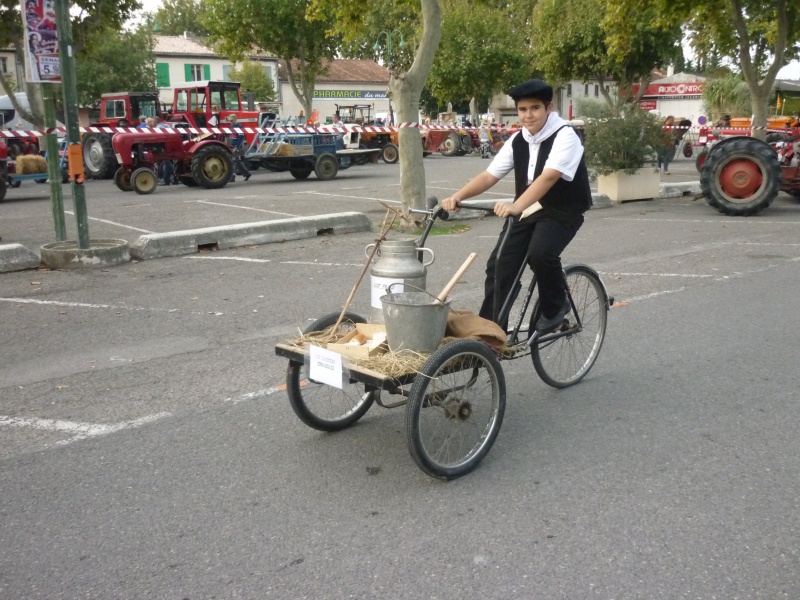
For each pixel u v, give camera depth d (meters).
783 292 7.46
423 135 34.31
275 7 32.44
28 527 3.39
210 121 20.97
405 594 2.85
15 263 8.88
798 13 19.17
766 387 4.96
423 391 3.54
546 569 2.99
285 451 4.13
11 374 5.41
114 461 4.03
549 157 4.10
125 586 2.94
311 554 3.13
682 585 2.87
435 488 3.69
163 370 5.45
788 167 13.61
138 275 8.67
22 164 18.70
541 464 3.93
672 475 3.78
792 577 2.91
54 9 8.41
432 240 10.80
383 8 48.75
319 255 9.78
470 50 40.16
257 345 6.00
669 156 20.70
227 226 10.55
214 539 3.26
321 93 57.53
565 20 37.38
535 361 4.78
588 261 9.15
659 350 5.77
